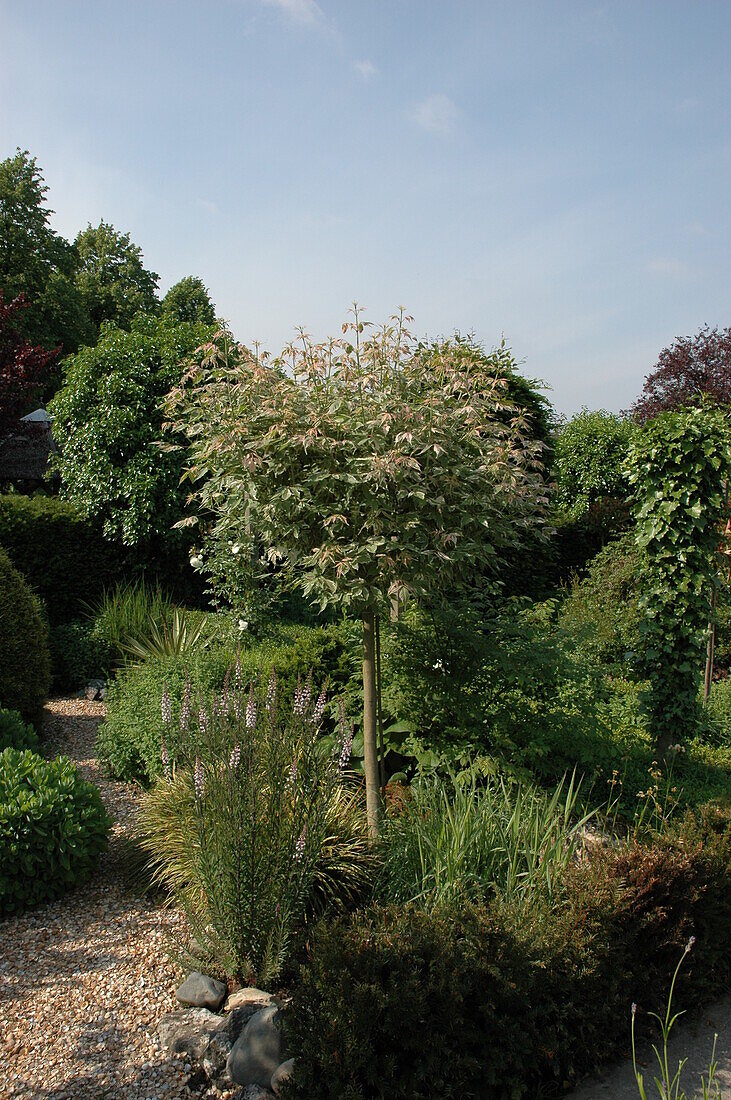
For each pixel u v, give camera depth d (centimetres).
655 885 330
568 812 402
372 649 439
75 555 902
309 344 441
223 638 773
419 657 513
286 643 791
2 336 1391
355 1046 246
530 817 385
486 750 495
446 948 273
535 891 341
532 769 500
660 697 612
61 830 387
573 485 1680
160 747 495
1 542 855
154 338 993
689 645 608
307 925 337
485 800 405
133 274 2808
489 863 357
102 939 351
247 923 313
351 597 396
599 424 1714
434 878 350
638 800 523
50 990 313
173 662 596
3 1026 291
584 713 525
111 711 588
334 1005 253
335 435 404
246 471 397
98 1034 287
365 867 377
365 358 434
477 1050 271
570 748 509
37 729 651
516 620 565
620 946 311
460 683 506
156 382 950
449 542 404
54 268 2228
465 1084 258
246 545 446
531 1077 280
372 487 391
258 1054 264
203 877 322
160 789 444
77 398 941
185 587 982
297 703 371
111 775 548
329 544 399
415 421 403
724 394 1788
